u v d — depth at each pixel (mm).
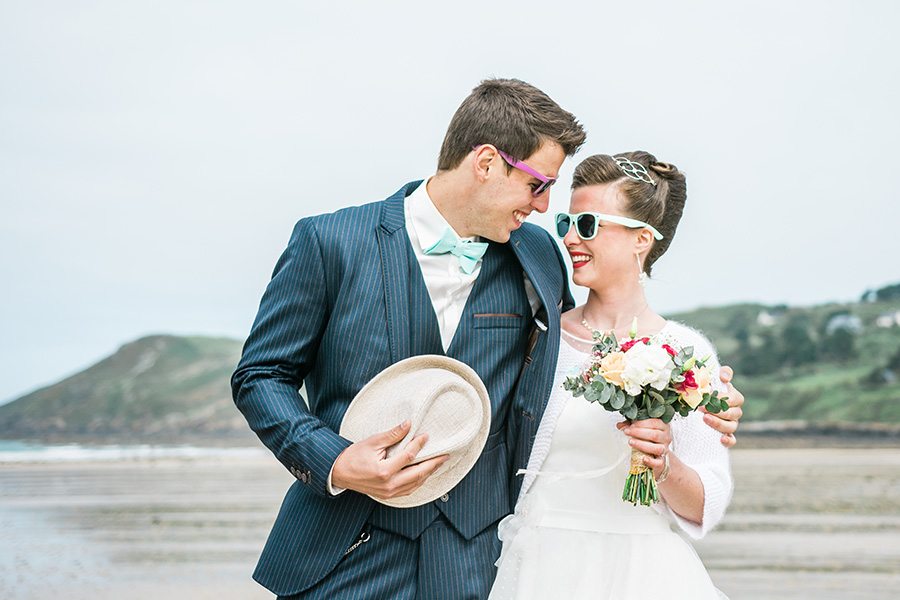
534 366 2344
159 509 9398
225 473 13023
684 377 2039
